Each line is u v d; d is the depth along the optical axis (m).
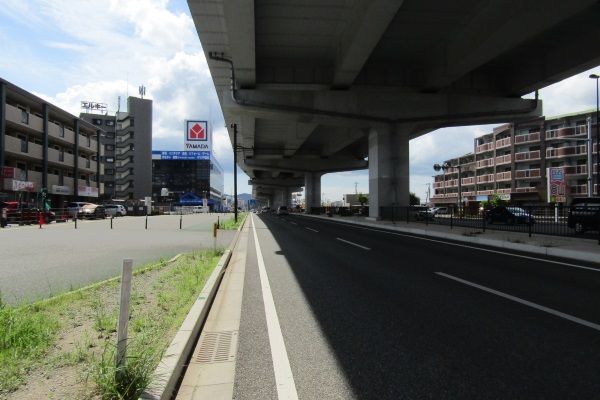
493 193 61.44
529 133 54.69
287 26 17.59
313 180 61.50
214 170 129.62
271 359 3.69
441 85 22.59
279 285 7.02
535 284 6.95
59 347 3.57
